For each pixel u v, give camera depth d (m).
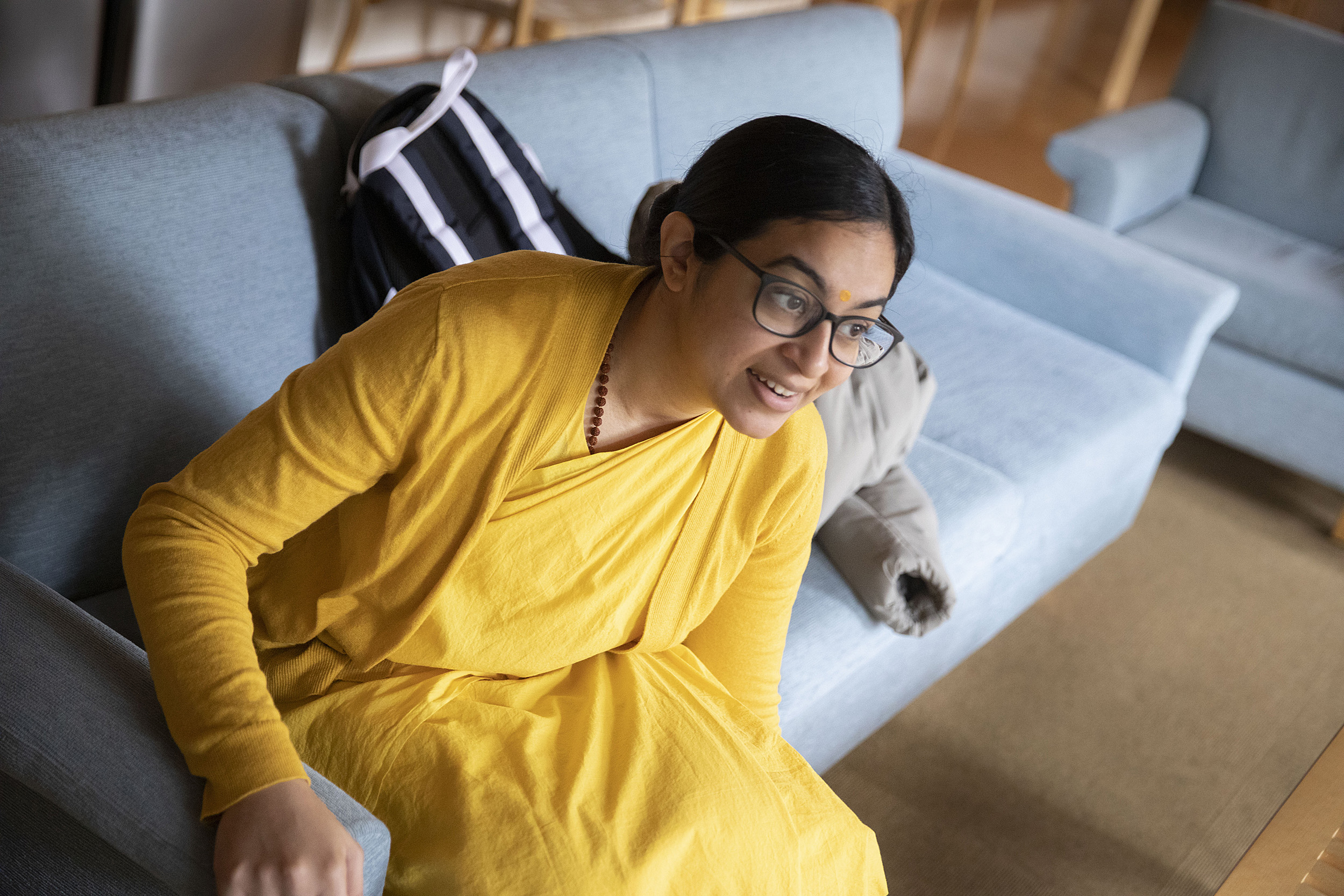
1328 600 2.58
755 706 1.20
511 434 0.93
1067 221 2.56
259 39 2.91
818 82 2.37
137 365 1.23
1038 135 4.99
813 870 1.06
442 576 0.97
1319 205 3.17
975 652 2.20
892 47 2.58
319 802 0.82
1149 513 2.77
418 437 0.91
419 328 0.88
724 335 0.83
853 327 0.83
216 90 1.41
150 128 1.28
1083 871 1.76
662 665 1.14
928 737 1.97
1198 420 2.93
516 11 3.51
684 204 0.87
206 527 0.89
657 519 1.03
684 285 0.88
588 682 1.09
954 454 1.92
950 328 2.33
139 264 1.23
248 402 1.33
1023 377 2.21
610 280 0.93
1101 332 2.45
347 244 1.45
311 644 1.06
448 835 0.92
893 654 1.69
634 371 0.95
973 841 1.77
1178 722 2.12
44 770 0.82
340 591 1.00
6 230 1.14
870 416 1.61
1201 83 3.34
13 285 1.14
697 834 0.96
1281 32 3.20
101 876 0.97
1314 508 2.94
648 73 1.98
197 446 1.29
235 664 0.84
